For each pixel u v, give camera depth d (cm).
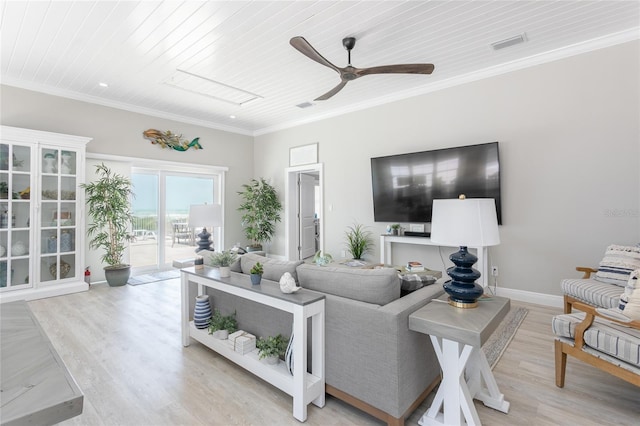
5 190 377
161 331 296
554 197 349
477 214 155
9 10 264
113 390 200
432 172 427
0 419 63
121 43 319
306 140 597
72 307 364
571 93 337
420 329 156
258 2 255
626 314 174
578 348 190
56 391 73
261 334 230
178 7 261
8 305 132
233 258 264
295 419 174
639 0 257
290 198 641
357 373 170
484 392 193
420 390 177
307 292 192
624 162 312
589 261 331
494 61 368
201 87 439
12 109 406
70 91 450
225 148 652
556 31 304
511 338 272
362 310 167
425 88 438
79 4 257
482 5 262
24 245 391
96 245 459
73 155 429
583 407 182
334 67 279
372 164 488
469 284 170
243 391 200
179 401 189
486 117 391
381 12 270
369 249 505
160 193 566
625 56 308
